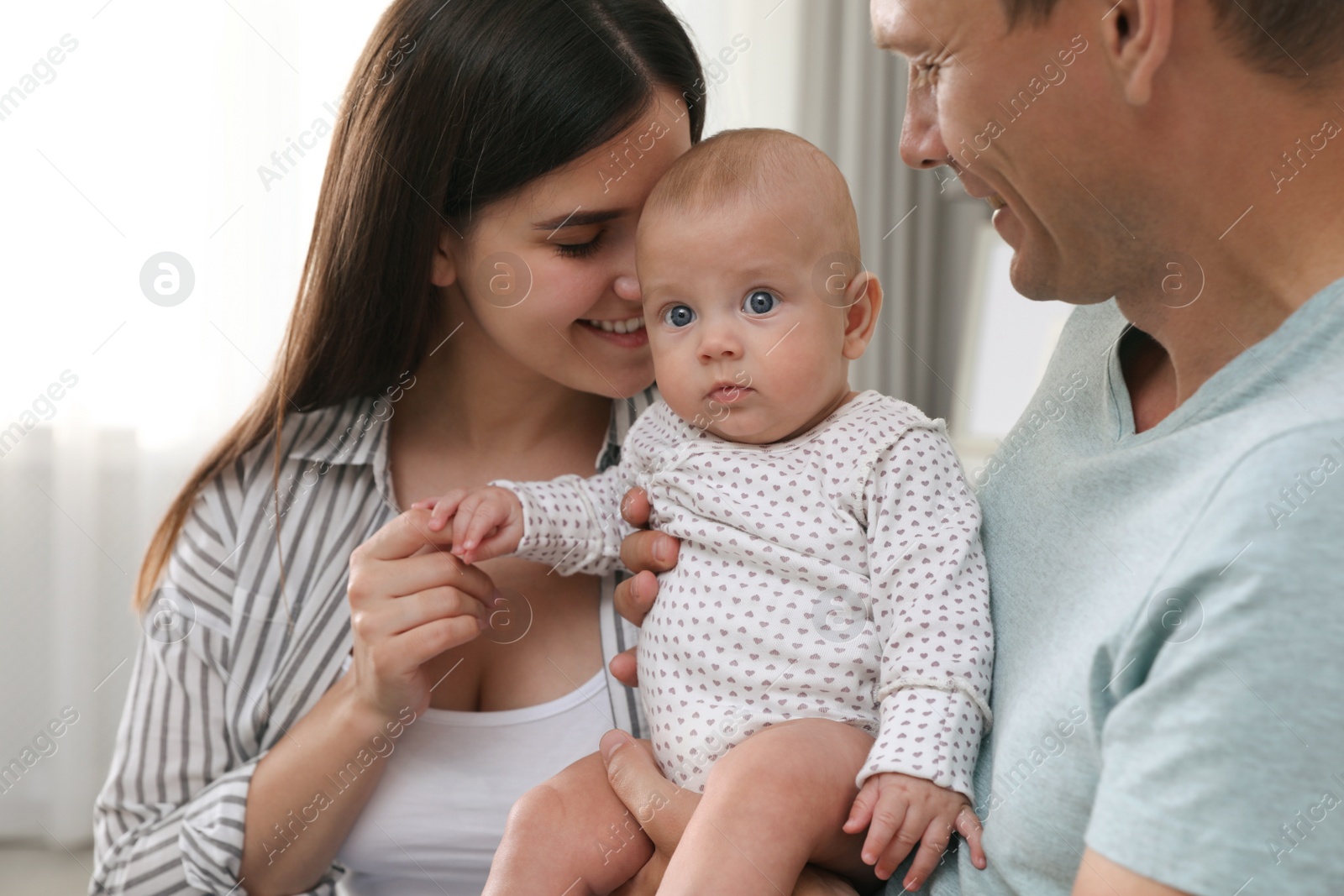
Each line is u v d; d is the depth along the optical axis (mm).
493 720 1062
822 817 769
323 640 1124
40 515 2400
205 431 2498
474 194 987
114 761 1121
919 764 737
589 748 1061
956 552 833
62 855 2309
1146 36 573
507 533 978
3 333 2385
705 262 924
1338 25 552
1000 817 651
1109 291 693
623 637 1092
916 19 686
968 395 2203
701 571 927
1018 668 720
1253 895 457
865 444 916
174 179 2477
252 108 2506
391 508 1153
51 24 2393
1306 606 464
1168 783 487
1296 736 456
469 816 1041
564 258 994
